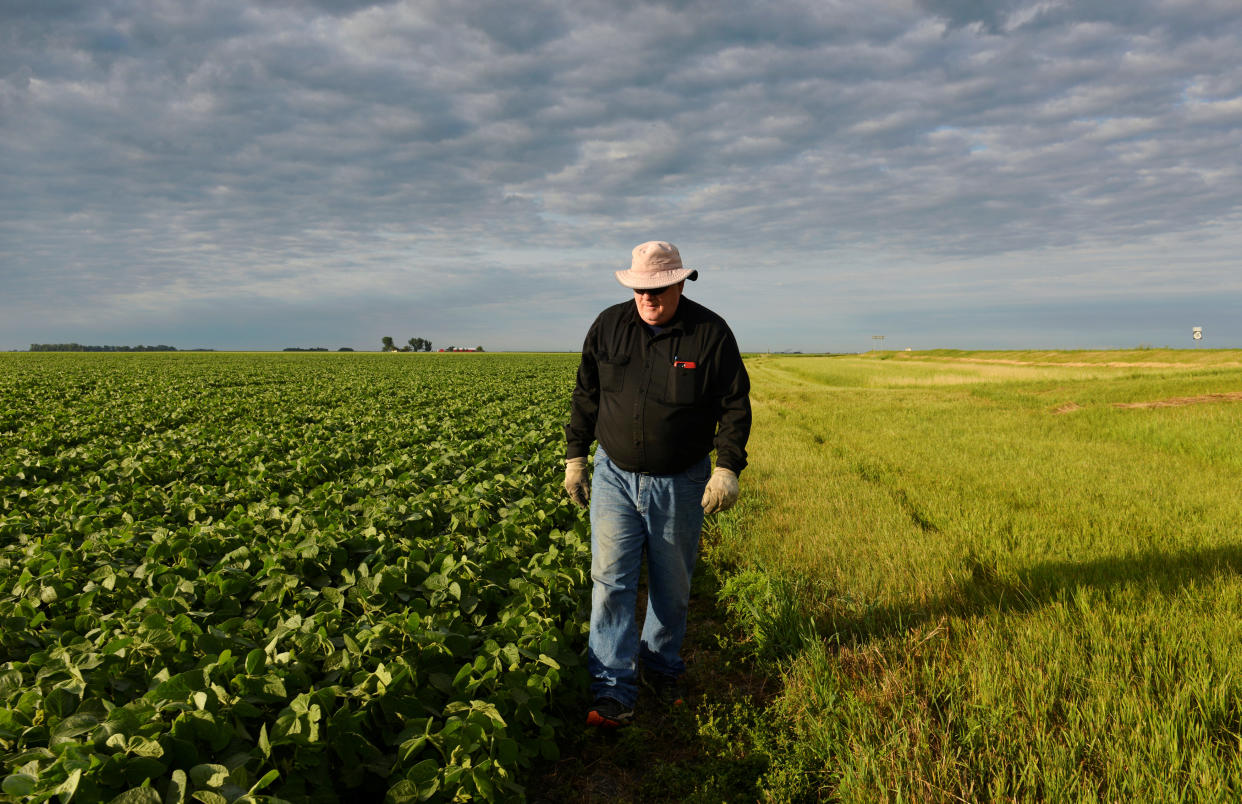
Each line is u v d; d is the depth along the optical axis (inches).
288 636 132.8
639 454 137.0
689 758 133.7
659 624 150.3
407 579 172.4
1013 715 126.4
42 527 231.0
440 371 1733.5
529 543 213.0
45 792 84.0
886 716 133.3
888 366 2534.5
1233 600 170.1
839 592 198.1
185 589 155.9
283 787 97.1
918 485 349.1
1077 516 270.7
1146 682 131.0
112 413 600.7
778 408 856.3
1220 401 677.9
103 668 119.2
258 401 760.3
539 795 122.0
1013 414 707.4
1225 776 106.2
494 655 133.6
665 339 135.6
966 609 181.6
